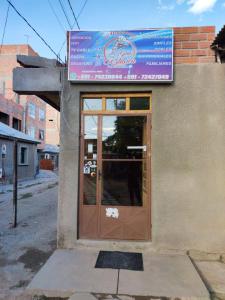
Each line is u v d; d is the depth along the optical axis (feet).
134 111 16.62
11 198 37.35
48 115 192.24
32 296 11.49
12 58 124.36
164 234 15.81
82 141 16.80
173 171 15.94
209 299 11.18
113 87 16.39
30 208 30.17
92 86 16.52
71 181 16.40
